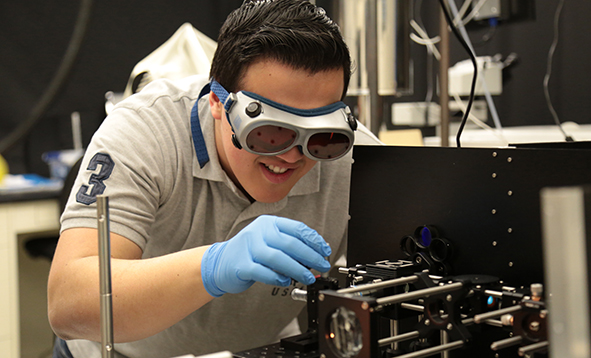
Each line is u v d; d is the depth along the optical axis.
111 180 0.97
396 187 0.91
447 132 1.76
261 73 0.87
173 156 1.09
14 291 2.69
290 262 0.79
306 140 0.87
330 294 0.63
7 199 2.66
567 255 0.36
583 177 0.70
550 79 2.58
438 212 0.86
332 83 0.89
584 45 2.45
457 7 2.66
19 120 3.35
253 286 1.18
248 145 0.88
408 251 0.87
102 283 0.64
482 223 0.80
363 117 1.73
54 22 3.40
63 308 0.91
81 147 3.49
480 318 0.63
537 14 2.61
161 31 3.72
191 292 0.86
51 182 3.09
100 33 3.54
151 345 1.30
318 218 1.26
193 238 1.16
